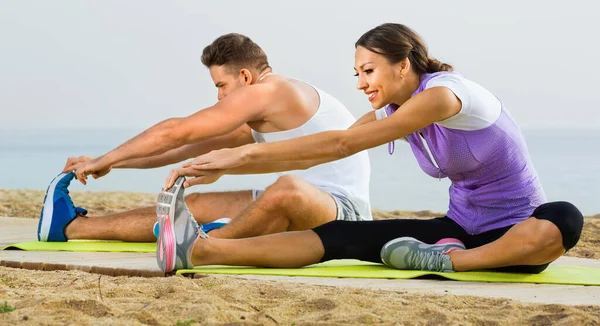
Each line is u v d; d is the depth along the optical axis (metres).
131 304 3.89
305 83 6.00
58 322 3.52
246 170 5.86
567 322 3.51
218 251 4.89
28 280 4.61
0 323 3.50
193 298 3.97
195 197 6.12
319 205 5.37
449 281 4.66
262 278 4.68
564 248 4.60
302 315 3.72
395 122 4.50
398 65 4.77
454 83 4.57
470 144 4.67
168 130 5.56
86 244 6.23
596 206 15.61
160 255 4.84
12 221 8.09
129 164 6.53
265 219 5.27
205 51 6.08
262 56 6.06
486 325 3.57
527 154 4.82
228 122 5.57
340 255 4.98
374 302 3.94
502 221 4.85
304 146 4.53
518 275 4.77
